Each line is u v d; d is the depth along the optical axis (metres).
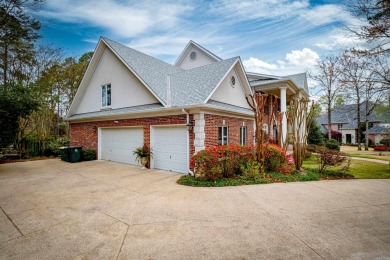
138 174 8.66
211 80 10.08
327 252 2.98
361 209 4.60
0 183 7.37
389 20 8.09
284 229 3.67
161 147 9.67
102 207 4.89
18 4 13.58
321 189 6.24
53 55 19.77
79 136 14.34
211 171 6.93
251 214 4.34
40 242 3.40
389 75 9.34
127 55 11.97
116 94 12.05
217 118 9.41
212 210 4.59
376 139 33.56
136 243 3.30
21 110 10.81
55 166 10.86
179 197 5.53
